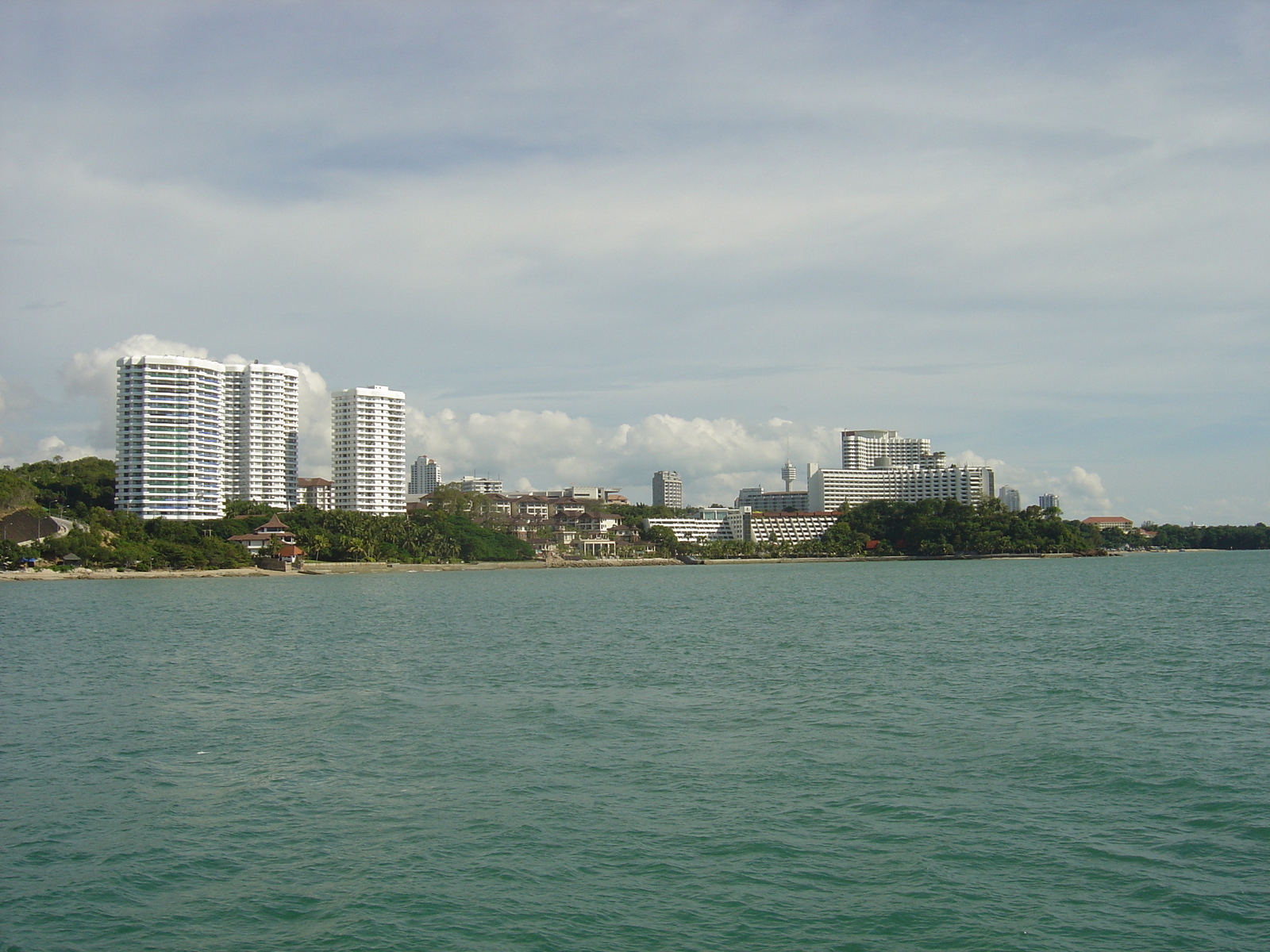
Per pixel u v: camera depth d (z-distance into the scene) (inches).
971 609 5032.0
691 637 3757.4
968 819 1332.4
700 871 1163.3
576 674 2706.7
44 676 2748.5
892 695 2288.4
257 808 1423.5
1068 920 1027.3
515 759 1686.8
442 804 1428.4
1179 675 2539.4
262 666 2947.8
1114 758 1637.6
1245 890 1093.1
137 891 1130.0
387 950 981.8
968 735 1838.1
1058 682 2447.1
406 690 2443.4
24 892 1128.8
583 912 1059.3
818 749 1736.0
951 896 1088.8
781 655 3105.3
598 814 1370.6
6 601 6269.7
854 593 6850.4
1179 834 1266.0
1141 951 962.1
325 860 1213.7
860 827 1306.6
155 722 2049.7
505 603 6156.5
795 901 1079.6
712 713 2090.3
